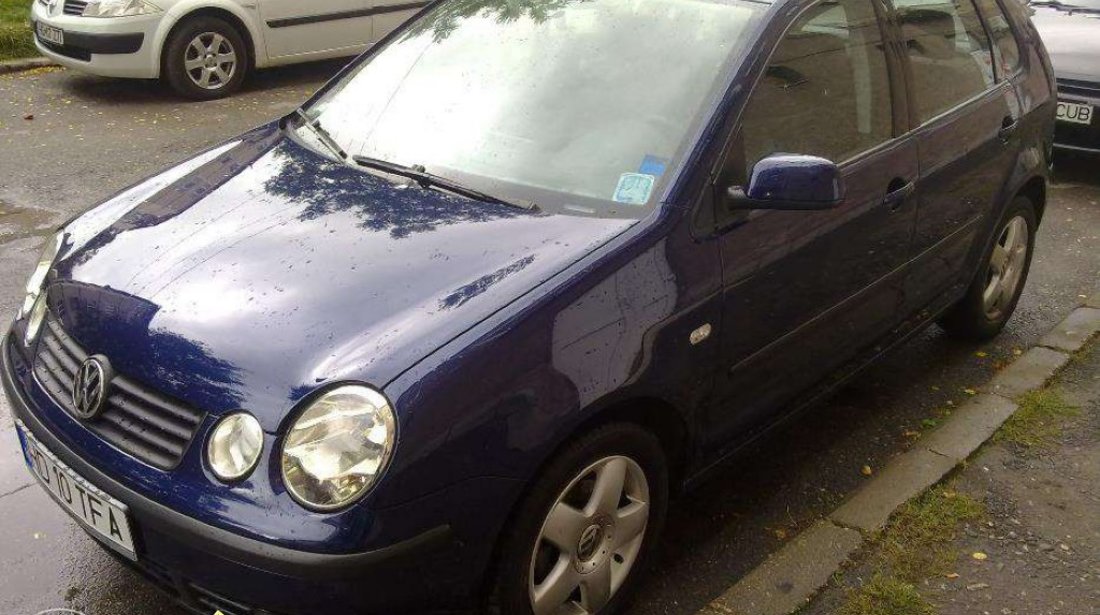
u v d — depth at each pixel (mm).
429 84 3471
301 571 2211
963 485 3627
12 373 2820
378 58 3742
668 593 3111
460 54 3529
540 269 2604
